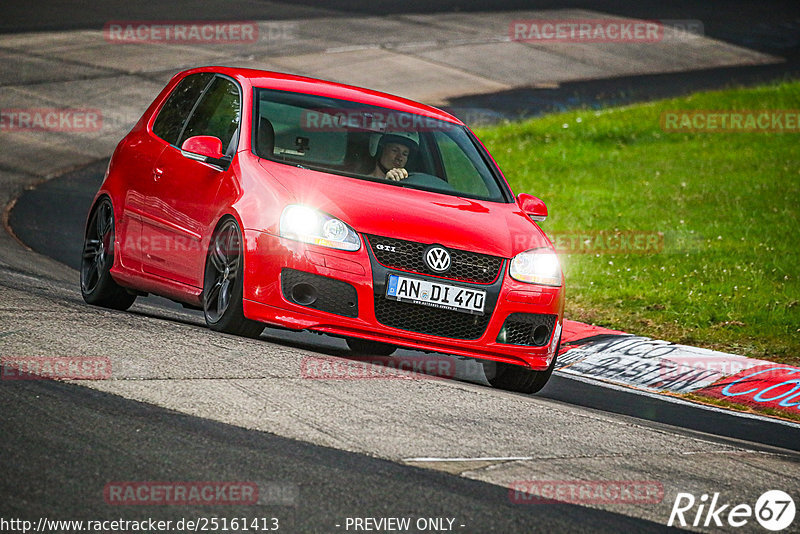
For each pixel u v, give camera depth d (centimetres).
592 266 4388
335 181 2369
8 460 1377
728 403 2803
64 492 1293
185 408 1677
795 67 10694
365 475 1469
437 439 1694
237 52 9738
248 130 2469
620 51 11200
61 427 1528
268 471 1437
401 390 2002
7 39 9325
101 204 2859
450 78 9562
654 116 7844
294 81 2728
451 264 2256
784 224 5034
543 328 2369
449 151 2689
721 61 10975
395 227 2248
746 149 6888
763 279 4103
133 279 2655
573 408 2150
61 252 4109
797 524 1514
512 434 1797
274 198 2253
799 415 2703
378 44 10638
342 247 2197
